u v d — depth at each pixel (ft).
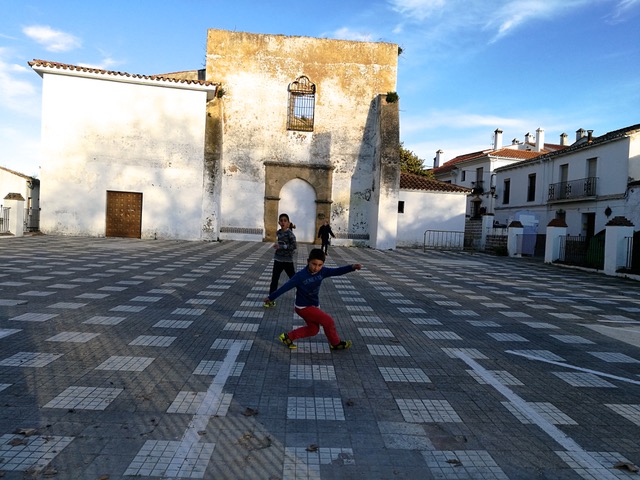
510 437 12.05
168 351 18.07
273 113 85.97
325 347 19.58
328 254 66.74
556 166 97.04
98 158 73.36
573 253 63.77
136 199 74.64
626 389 15.98
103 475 9.60
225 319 23.71
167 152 74.84
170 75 88.38
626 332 24.63
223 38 84.69
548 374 17.26
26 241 60.49
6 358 16.38
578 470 10.53
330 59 86.89
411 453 11.03
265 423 12.29
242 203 85.05
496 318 26.99
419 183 92.94
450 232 91.09
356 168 87.51
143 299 27.66
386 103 84.33
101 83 73.05
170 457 10.40
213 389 14.44
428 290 36.42
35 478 9.36
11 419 11.88
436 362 18.16
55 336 19.30
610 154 80.28
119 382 14.66
